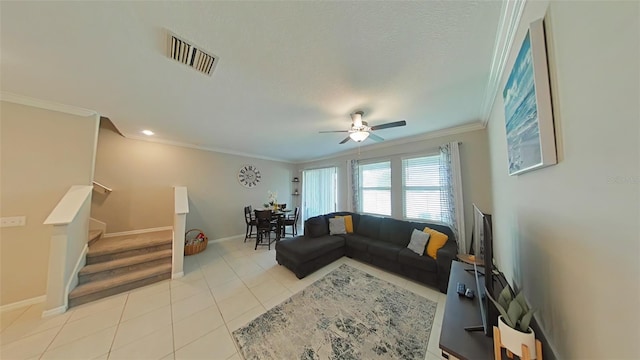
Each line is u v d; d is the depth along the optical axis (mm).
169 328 1894
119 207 3703
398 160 3924
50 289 2053
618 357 549
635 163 484
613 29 534
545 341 983
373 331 1868
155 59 1553
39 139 2297
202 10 1127
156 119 2873
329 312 2141
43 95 2146
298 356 1594
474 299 1419
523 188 1302
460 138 3186
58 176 2383
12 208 2158
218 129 3336
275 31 1277
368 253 3414
